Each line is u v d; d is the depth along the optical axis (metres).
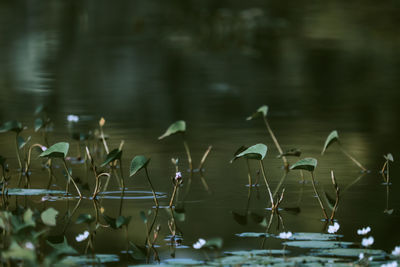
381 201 7.09
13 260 5.03
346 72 18.53
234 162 9.00
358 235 5.83
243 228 6.12
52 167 8.64
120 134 10.71
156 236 5.77
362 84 16.83
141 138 10.41
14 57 19.80
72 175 8.24
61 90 15.11
